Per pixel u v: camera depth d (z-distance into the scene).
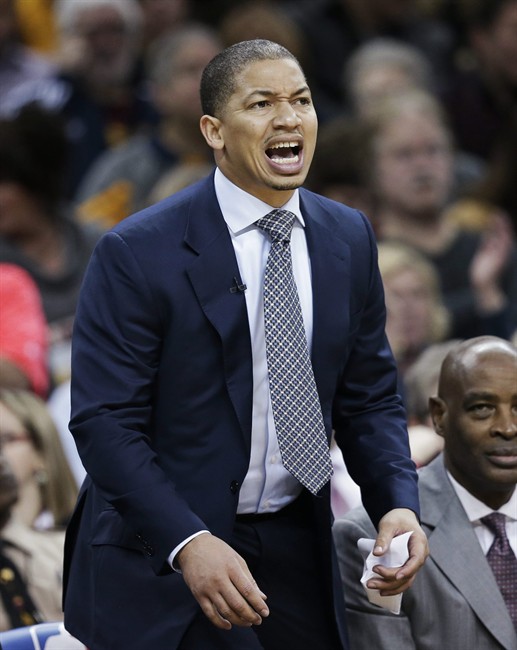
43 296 17.67
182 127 21.06
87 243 18.33
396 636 10.73
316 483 9.80
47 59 23.53
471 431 10.66
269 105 9.67
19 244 17.86
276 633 10.40
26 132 17.95
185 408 9.88
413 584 10.72
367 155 19.89
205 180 10.23
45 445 13.92
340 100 24.61
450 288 19.69
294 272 10.05
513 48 23.52
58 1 24.89
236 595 9.09
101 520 10.18
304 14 25.12
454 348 10.98
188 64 21.03
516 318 19.31
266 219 9.98
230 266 9.90
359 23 25.42
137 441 9.66
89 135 22.61
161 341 9.88
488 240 19.36
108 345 9.79
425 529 10.91
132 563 9.97
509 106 23.73
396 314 17.44
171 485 9.63
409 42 25.67
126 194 20.78
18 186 17.72
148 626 9.88
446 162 20.19
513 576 10.88
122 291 9.79
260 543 10.23
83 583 10.25
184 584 9.91
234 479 9.84
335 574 10.45
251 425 9.87
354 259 10.29
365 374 10.47
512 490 11.05
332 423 10.64
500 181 20.92
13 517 12.97
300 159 9.71
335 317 10.05
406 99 20.70
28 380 15.22
